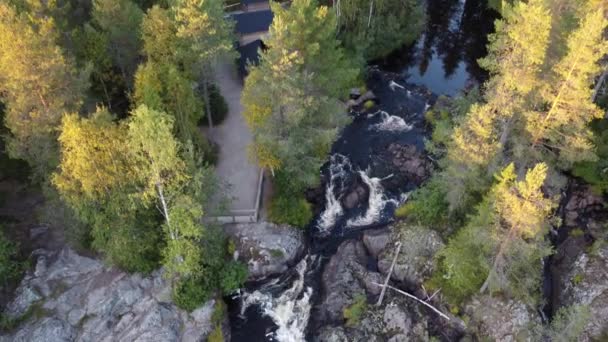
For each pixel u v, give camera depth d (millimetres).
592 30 29641
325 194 48625
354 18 60344
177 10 42812
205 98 48156
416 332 37031
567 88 32625
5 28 31078
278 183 45500
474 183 38219
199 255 35906
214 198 40625
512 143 40000
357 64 59781
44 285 37531
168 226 34969
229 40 47438
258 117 41594
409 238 42094
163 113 29094
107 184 31922
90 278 38344
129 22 47469
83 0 54625
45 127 34000
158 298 37875
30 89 33438
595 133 45500
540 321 36719
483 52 70562
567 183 47031
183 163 31750
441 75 65938
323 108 42375
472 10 78562
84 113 42844
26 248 40062
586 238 42875
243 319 40250
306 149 42312
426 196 45156
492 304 37500
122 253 36188
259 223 43875
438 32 74500
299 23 38750
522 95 34625
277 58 37375
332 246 44969
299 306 40969
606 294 37375
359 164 51562
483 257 35062
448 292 38719
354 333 37500
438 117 55562
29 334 34938
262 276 42469
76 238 38375
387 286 39594
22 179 43875
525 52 32344
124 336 35781
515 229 32125
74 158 29844
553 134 36062
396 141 53656
